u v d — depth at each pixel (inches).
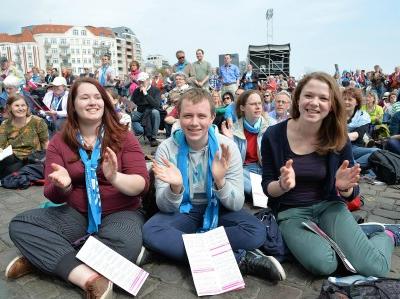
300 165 113.6
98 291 90.3
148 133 343.3
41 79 640.4
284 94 251.8
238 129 191.5
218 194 110.7
